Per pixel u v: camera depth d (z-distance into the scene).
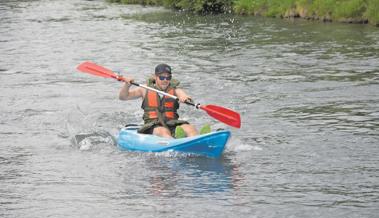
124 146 25.31
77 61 46.69
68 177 22.05
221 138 23.41
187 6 80.00
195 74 40.47
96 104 33.19
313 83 36.81
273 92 34.84
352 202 19.28
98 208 19.11
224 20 69.12
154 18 73.88
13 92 36.25
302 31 57.88
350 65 41.78
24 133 27.94
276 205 19.11
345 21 62.56
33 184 21.38
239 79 38.62
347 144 25.23
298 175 21.81
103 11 84.56
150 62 45.44
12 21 74.12
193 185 20.94
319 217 18.16
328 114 29.86
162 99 25.45
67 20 74.25
